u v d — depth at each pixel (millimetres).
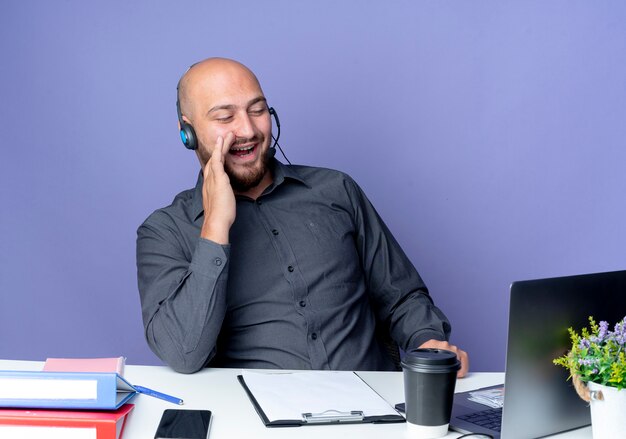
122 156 2713
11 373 1156
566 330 1180
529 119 2709
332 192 2074
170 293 1759
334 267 1932
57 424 1110
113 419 1120
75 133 2701
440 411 1179
